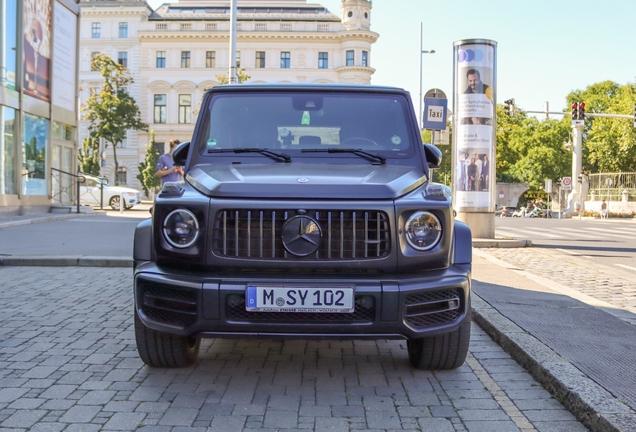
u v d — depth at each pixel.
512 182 73.44
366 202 4.17
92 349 5.38
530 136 65.81
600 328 5.82
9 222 16.16
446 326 4.25
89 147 60.56
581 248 15.20
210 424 3.78
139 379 4.61
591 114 33.81
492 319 6.09
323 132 5.38
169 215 4.25
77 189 21.77
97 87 70.56
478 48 14.75
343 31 67.38
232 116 5.45
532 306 6.82
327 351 5.49
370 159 5.21
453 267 4.39
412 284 4.10
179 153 5.41
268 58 68.75
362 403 4.17
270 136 5.36
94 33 70.31
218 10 73.19
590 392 4.00
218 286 4.04
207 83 69.31
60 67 21.84
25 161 19.67
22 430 3.66
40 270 9.70
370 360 5.21
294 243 4.10
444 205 4.29
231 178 4.47
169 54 69.62
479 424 3.82
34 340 5.65
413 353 4.92
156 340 4.64
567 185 43.81
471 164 14.95
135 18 69.94
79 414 3.92
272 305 4.02
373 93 5.61
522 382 4.62
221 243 4.16
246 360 5.17
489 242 14.30
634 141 46.91
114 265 10.09
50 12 20.91
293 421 3.85
